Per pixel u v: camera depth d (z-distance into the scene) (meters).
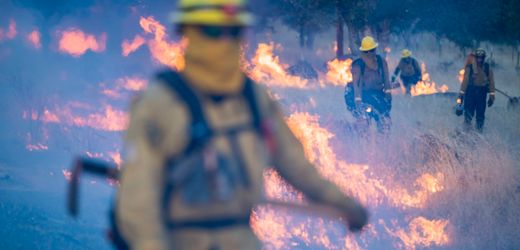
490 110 29.56
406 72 33.84
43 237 11.79
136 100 5.15
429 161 16.53
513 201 14.41
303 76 47.34
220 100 5.13
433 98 32.06
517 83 47.94
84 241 11.90
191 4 5.14
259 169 5.27
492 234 13.02
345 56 57.75
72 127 21.70
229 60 5.14
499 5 60.72
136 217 4.90
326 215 5.55
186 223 5.09
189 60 5.13
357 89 21.97
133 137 5.02
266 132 5.23
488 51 62.75
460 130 21.45
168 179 5.06
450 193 14.74
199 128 5.01
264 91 5.43
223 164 5.09
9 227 12.09
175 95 5.02
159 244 4.87
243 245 5.21
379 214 14.30
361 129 20.64
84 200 14.66
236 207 5.19
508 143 20.73
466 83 25.28
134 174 4.96
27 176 16.22
